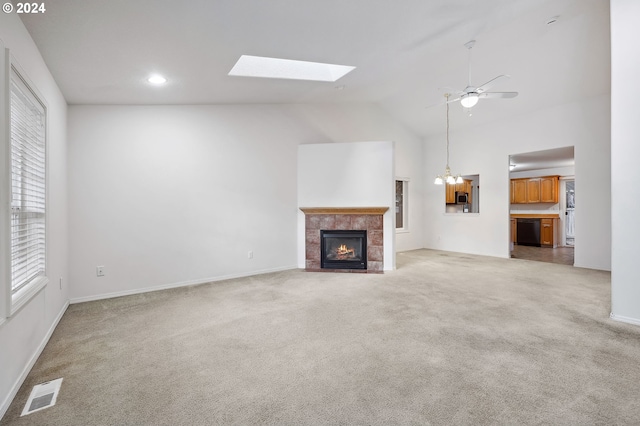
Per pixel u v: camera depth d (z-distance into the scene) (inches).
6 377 74.6
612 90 123.0
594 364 89.8
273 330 117.0
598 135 219.6
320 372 87.3
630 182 119.9
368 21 116.2
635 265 119.1
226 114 201.2
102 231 164.2
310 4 100.2
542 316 128.5
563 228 363.3
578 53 180.1
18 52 88.2
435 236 323.0
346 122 256.7
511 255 287.9
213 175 196.2
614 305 124.2
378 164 225.5
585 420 66.6
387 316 130.1
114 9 89.4
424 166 331.3
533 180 380.5
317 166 227.3
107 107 166.7
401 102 264.7
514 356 95.0
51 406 73.7
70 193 156.8
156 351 101.0
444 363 91.3
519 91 223.8
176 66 132.1
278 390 79.0
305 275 208.1
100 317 133.5
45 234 111.2
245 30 111.1
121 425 67.1
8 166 76.2
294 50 133.8
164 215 181.0
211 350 101.4
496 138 275.0
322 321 125.3
